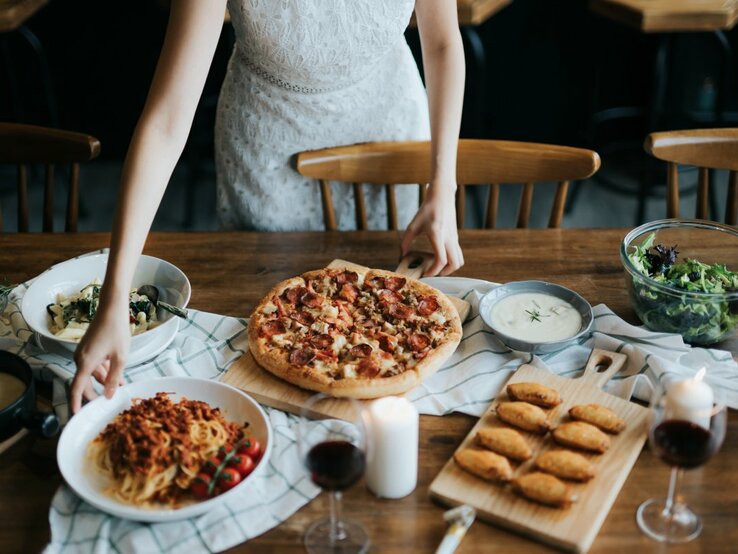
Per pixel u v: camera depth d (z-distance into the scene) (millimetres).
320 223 2113
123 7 3811
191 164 3711
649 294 1440
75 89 4012
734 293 1383
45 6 3787
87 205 3904
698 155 1900
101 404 1280
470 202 3912
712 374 1380
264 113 1921
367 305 1526
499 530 1123
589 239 1808
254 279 1683
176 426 1187
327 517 1145
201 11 1373
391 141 1968
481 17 2982
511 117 4125
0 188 3854
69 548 1100
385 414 1120
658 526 1112
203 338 1509
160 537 1104
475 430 1259
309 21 1735
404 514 1146
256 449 1195
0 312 1521
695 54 3848
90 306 1444
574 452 1211
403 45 1979
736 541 1095
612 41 3873
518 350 1443
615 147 3721
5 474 1225
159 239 1824
